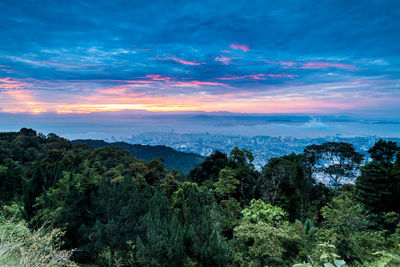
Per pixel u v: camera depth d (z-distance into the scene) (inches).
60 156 1676.9
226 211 840.3
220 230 649.6
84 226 605.6
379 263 88.7
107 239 558.6
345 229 502.6
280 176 1110.4
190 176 1654.8
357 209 528.1
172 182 1080.8
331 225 534.0
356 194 816.3
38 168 829.2
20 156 2001.7
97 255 608.1
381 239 505.4
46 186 880.3
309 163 1101.1
